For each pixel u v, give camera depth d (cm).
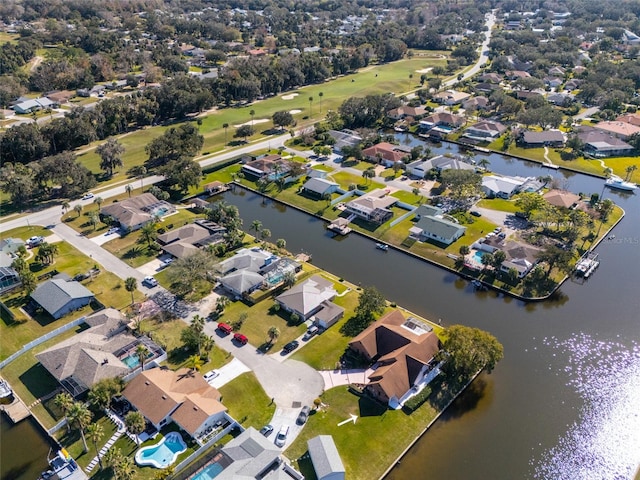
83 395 8362
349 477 7169
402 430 7925
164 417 7775
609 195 16512
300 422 7956
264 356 9362
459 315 10875
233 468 6869
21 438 7794
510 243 12594
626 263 12825
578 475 7450
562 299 11519
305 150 19800
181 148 17925
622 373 9406
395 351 9088
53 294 10619
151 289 11344
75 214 14650
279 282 11525
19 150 17250
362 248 13475
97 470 7169
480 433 8062
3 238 13212
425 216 14050
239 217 15038
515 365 9556
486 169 18112
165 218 14512
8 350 9525
